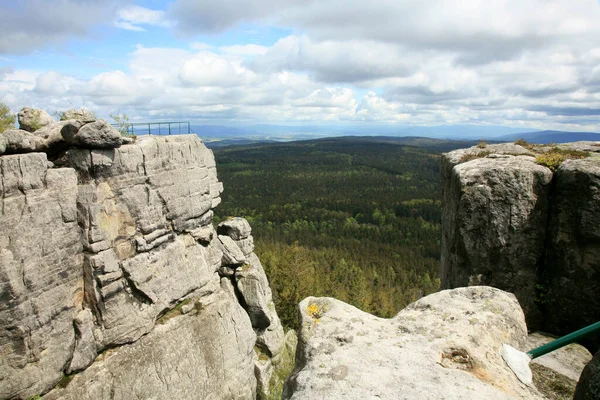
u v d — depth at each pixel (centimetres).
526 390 436
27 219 1375
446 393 398
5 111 1892
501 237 845
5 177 1316
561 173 805
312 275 6000
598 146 981
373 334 523
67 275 1532
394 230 13588
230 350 2312
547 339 786
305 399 411
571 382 534
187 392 1972
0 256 1295
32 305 1385
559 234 804
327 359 476
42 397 1427
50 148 1605
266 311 2969
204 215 2342
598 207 740
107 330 1667
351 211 17188
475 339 498
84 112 1867
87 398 1540
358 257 10500
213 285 2355
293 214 16600
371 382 423
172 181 2041
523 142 1092
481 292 608
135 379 1731
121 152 1741
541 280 837
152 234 1898
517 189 832
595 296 763
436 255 10781
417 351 473
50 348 1448
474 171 880
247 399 2402
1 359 1322
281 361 3119
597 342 712
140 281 1802
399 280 8875
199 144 2319
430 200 17338
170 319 2020
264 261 4825
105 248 1652
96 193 1616
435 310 574
